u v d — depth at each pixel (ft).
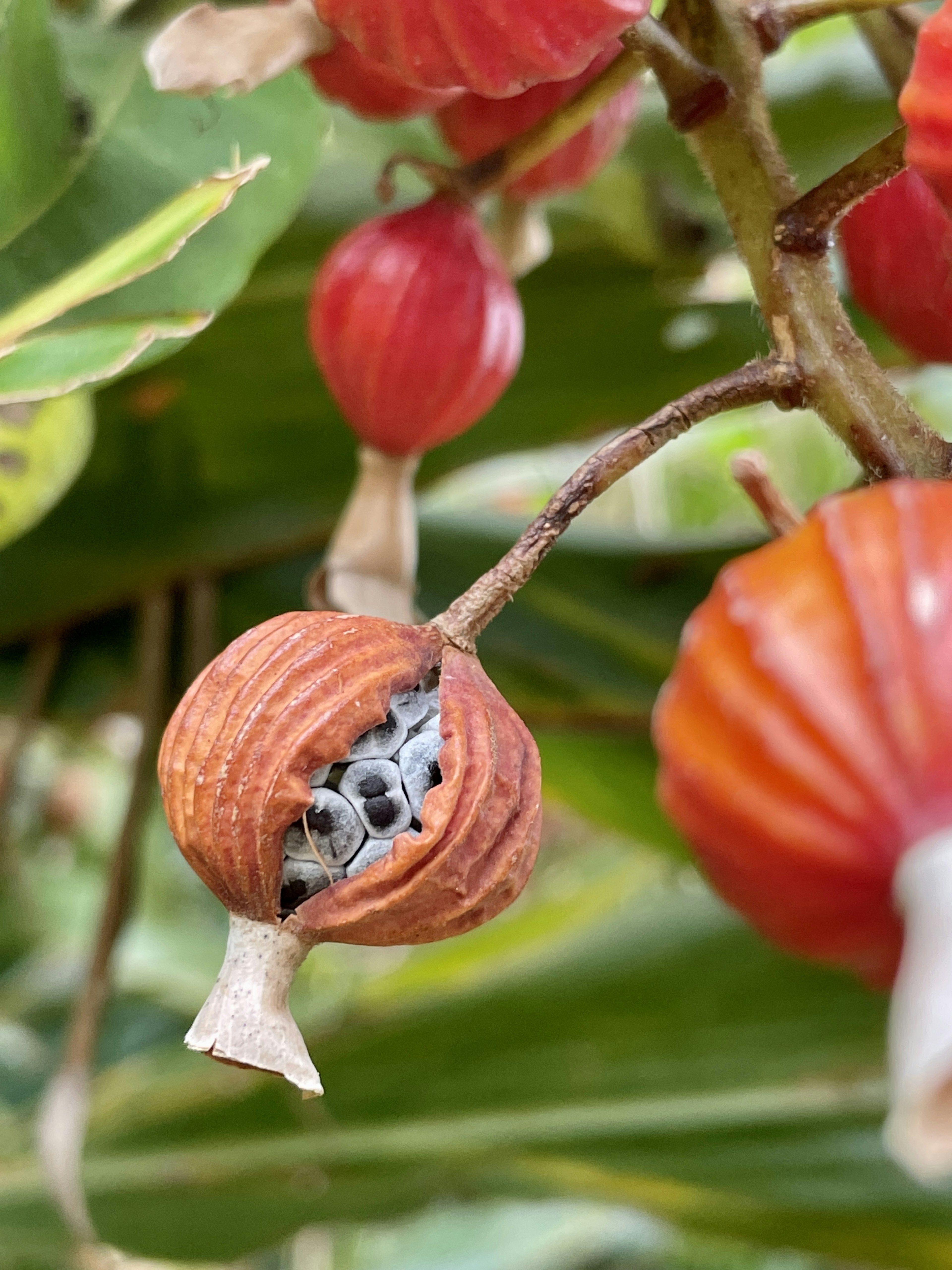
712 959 0.96
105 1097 1.06
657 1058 0.94
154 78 0.60
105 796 1.92
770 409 1.32
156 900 1.92
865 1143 0.88
